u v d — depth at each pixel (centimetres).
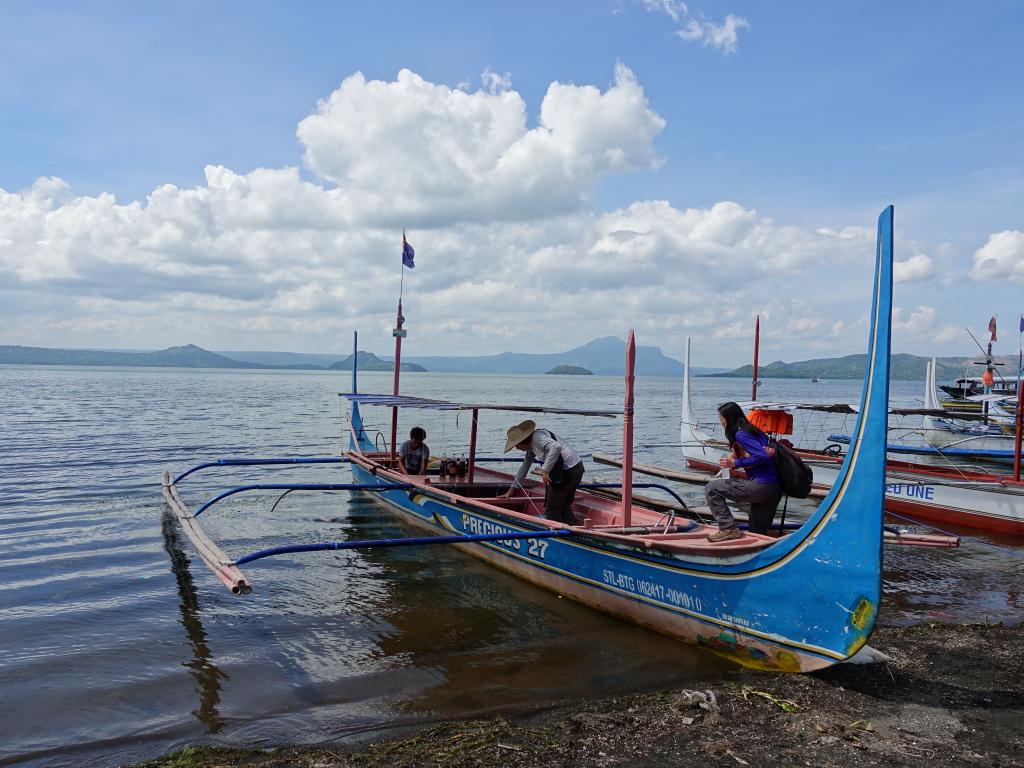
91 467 1814
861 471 525
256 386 9344
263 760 454
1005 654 647
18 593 819
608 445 2678
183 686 579
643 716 517
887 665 615
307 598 825
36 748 477
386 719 521
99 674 599
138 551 1014
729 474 698
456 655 653
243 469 1870
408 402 1234
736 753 462
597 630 722
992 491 1303
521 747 470
